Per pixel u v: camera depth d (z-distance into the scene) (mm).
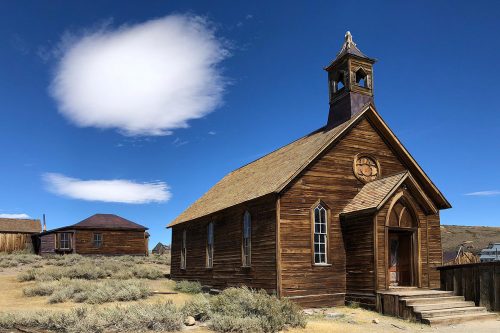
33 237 57344
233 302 15914
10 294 23172
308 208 20703
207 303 15531
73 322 13242
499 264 17812
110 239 51438
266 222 20719
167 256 56344
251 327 13438
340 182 21719
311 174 21062
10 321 13617
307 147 23484
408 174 20172
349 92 23406
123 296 21031
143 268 34312
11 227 59875
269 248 20250
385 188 20234
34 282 27453
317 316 17625
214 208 25984
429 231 22375
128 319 13492
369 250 19641
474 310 17641
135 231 52875
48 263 40312
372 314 18297
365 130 22984
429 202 20625
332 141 21500
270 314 14266
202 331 13297
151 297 22578
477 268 18594
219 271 25203
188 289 26125
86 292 21438
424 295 18297
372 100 23844
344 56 23891
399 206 20453
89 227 50531
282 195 20188
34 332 12789
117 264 37219
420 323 16422
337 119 24094
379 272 19188
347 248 21000
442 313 16891
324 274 20438
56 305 19422
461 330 15000
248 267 21969
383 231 19641
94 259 45312
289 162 22938
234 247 23703
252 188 23391
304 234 20359
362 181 22297
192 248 29516
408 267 20844
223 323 13422
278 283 19359
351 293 20391
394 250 21688
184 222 30297
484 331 14727
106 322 13273
